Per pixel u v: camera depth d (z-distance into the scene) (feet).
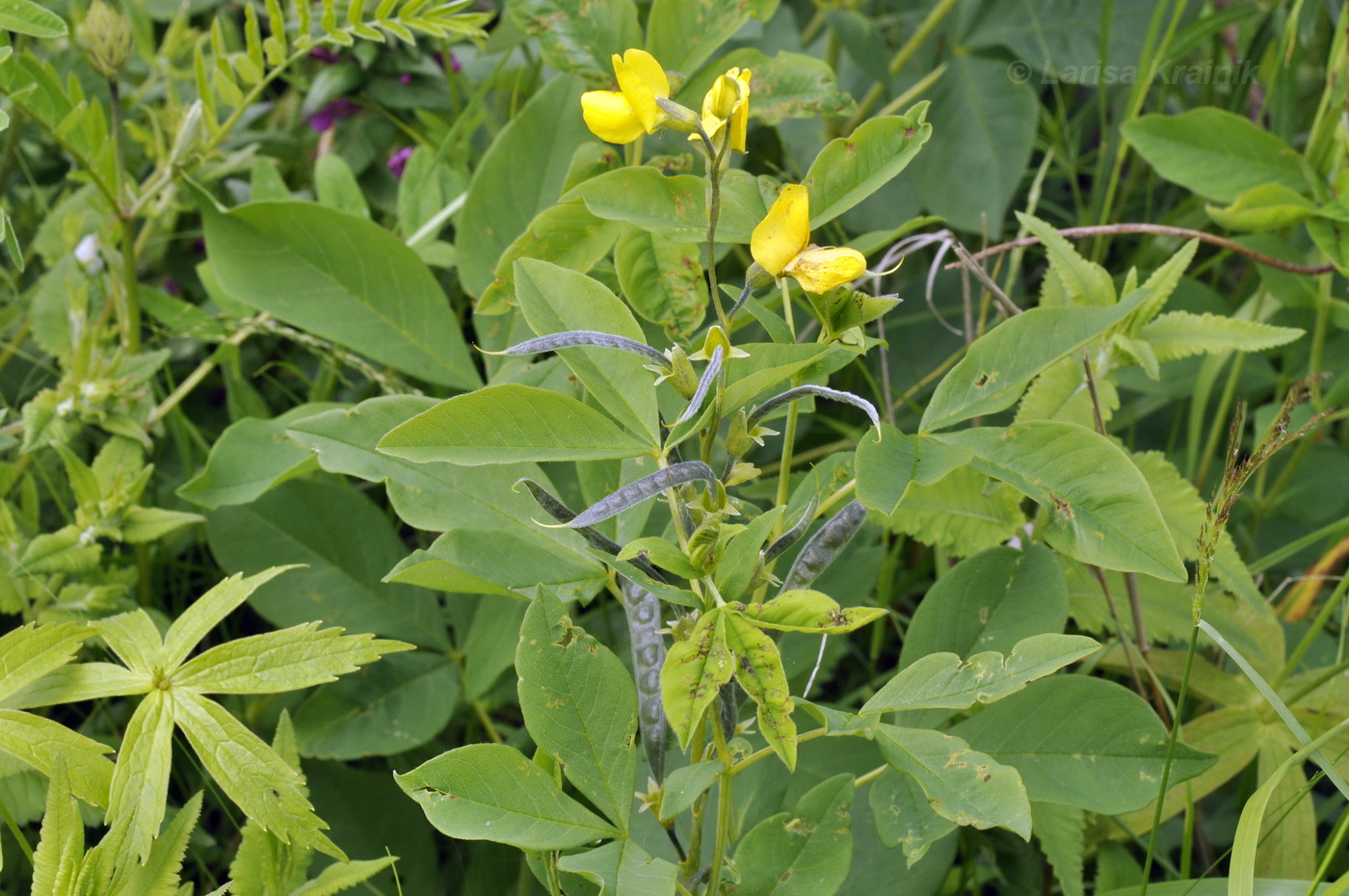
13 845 2.63
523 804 2.26
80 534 2.73
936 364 3.47
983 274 2.63
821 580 2.76
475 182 2.84
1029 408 2.68
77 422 2.81
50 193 3.66
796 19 4.27
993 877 2.82
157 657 2.43
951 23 3.90
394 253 2.81
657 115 2.22
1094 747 2.44
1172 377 3.15
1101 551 2.32
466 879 2.69
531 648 2.30
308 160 3.84
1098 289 2.66
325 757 2.71
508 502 2.49
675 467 2.21
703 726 2.35
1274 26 3.56
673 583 2.37
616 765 2.30
